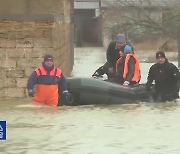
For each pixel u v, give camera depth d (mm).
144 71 40188
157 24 71750
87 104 19922
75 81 19781
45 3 25578
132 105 19828
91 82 19766
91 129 14422
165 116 16859
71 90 19703
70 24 40281
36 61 22406
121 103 20000
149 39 80375
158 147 12039
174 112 17812
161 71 20688
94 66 46312
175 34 71688
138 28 75375
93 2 104688
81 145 12273
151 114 17328
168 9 71250
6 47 22328
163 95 20750
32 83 19188
